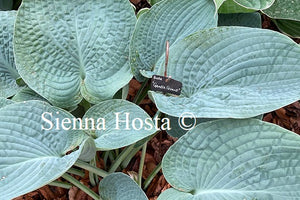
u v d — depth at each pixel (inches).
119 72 38.2
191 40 36.3
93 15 37.4
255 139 34.2
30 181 31.5
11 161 32.9
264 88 35.4
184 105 35.9
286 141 33.7
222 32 36.3
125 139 34.3
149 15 38.3
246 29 36.3
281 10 47.6
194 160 34.8
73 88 38.0
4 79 42.3
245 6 42.7
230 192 33.8
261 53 35.9
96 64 38.1
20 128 34.2
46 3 36.4
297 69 35.1
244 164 34.1
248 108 34.3
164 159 34.7
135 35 37.6
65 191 45.4
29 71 36.4
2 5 50.8
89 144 32.8
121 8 37.5
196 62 36.6
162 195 34.4
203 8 39.3
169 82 36.0
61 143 35.1
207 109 35.0
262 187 33.4
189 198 34.0
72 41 37.2
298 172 33.1
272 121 52.6
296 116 52.5
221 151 34.5
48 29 36.6
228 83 36.2
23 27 36.1
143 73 38.1
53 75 37.1
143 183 44.9
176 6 38.9
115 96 43.4
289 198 32.7
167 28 39.4
